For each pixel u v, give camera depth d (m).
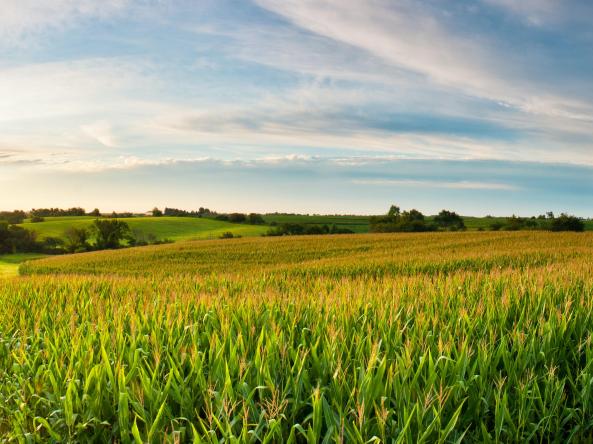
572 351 6.80
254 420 4.95
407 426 4.32
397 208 115.12
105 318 9.20
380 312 7.79
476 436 5.06
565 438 5.58
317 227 111.38
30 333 8.87
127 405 4.99
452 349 6.14
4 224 103.38
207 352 6.83
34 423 5.41
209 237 115.25
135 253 51.62
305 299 10.05
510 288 10.80
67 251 102.06
